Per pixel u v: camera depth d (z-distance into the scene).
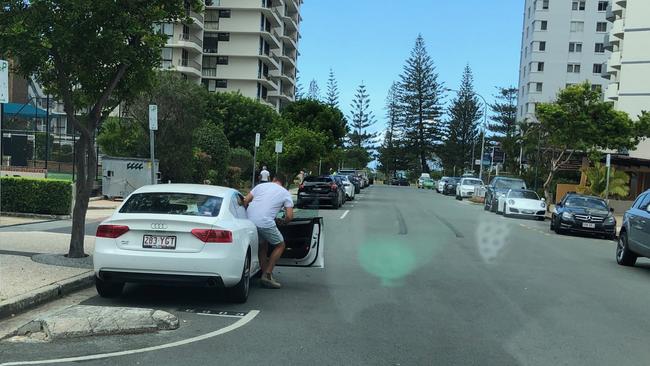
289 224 9.56
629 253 13.39
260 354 5.84
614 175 32.50
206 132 30.38
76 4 8.48
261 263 9.27
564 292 9.62
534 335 6.89
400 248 14.34
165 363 5.50
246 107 48.28
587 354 6.20
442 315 7.72
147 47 9.76
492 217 26.69
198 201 8.05
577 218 20.48
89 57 9.19
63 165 31.86
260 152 33.00
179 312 7.46
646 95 50.50
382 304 8.25
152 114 11.62
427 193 55.12
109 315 6.64
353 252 13.45
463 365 5.71
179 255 7.30
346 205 31.02
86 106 10.77
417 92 89.06
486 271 11.45
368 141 99.62
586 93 30.61
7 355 5.60
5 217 15.96
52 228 14.38
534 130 38.84
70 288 8.21
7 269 8.80
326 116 39.88
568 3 77.75
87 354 5.70
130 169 22.19
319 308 7.89
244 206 8.92
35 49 8.52
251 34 72.19
